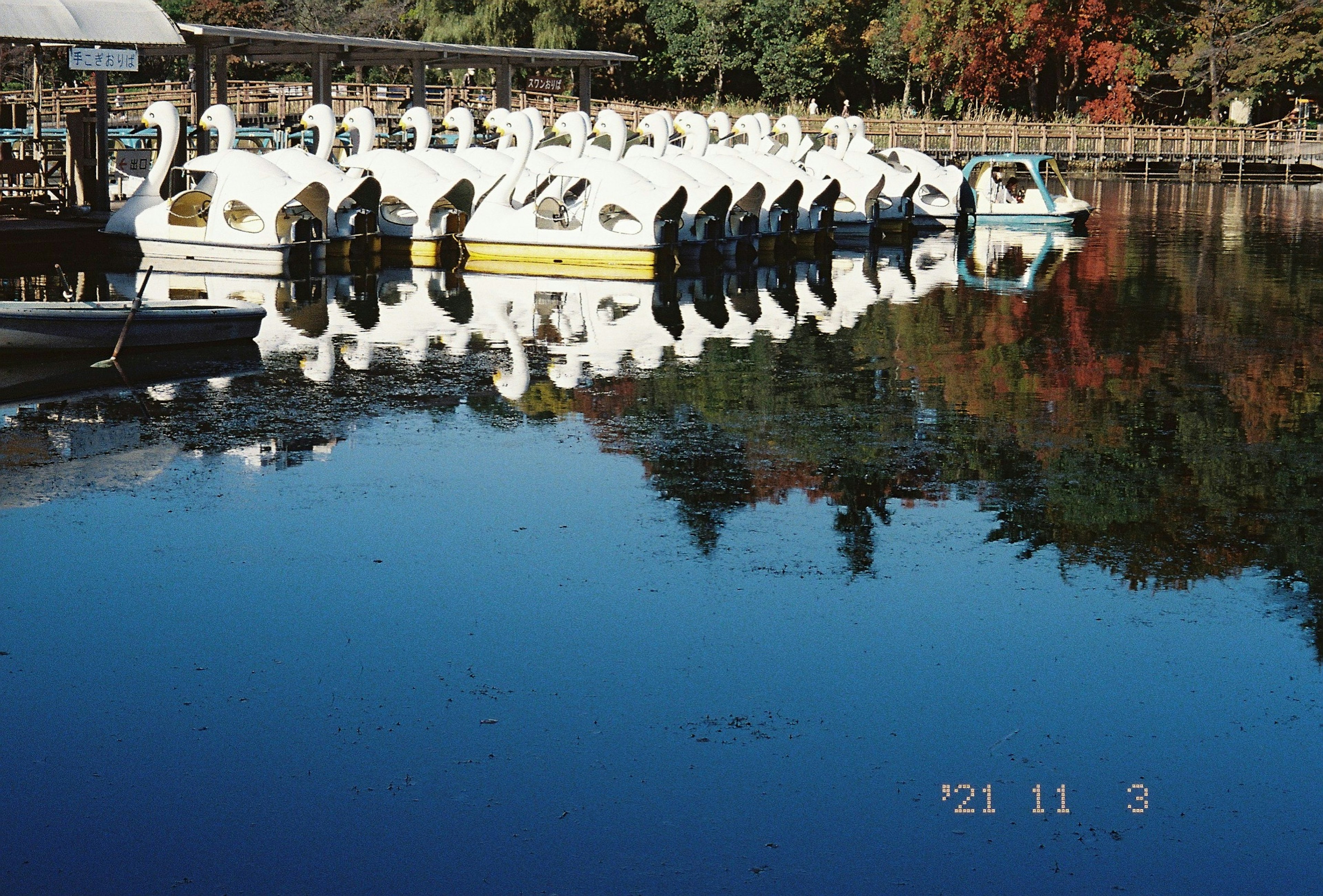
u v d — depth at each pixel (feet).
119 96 132.46
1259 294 64.03
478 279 65.26
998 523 27.94
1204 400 39.73
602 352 45.80
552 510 28.27
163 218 67.46
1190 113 218.79
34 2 69.00
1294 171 178.60
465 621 22.38
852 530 27.32
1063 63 202.80
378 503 28.50
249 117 129.18
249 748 18.17
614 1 194.90
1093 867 15.81
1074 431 35.88
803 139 101.45
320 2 183.83
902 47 199.52
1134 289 65.62
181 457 31.68
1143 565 25.53
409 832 16.33
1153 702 19.85
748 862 15.84
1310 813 16.97
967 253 83.10
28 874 15.43
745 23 199.41
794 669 20.76
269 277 64.44
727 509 28.55
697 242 73.41
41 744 18.20
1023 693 20.07
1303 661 21.25
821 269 72.74
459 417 36.14
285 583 23.90
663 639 21.80
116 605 22.77
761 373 42.70
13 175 74.08
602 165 69.56
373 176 73.87
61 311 41.78
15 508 27.63
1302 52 190.49
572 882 15.42
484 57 112.47
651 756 18.12
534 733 18.67
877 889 15.37
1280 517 28.55
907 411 37.78
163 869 15.56
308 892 15.20
